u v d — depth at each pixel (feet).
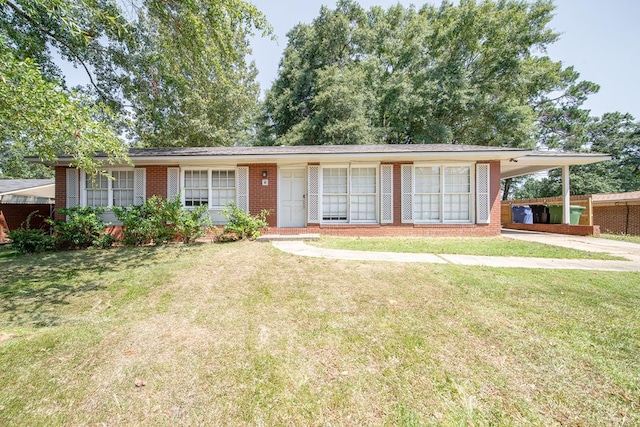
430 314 10.44
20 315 11.16
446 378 6.95
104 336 9.25
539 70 56.85
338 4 66.80
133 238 25.12
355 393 6.50
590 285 13.15
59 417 5.90
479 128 57.31
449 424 5.62
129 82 31.55
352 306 11.31
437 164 29.32
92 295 13.16
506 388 6.58
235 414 5.96
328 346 8.47
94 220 25.11
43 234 24.94
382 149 29.27
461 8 56.75
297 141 55.01
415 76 56.03
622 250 21.01
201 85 31.45
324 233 29.17
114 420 5.83
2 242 34.99
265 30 23.45
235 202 29.99
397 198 29.22
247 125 70.85
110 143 16.05
